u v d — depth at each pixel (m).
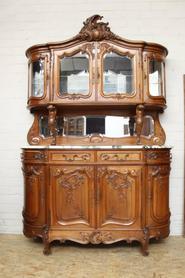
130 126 3.36
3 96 3.58
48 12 3.60
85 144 3.33
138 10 3.57
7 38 3.62
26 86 3.59
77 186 2.88
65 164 2.88
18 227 3.56
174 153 3.51
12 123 3.58
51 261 2.72
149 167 2.90
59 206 2.89
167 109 3.53
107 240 2.85
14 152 3.58
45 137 3.43
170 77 3.54
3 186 3.58
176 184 3.50
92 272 2.50
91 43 3.06
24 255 2.86
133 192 2.87
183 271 2.52
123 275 2.44
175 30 3.56
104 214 2.86
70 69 3.11
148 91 3.08
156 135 3.42
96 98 3.03
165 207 3.01
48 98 3.08
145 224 2.86
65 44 3.07
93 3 3.59
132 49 3.06
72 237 2.86
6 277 2.40
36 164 2.95
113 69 3.09
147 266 2.61
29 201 3.01
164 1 3.57
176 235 3.48
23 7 3.62
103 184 2.87
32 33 3.61
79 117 3.38
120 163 2.86
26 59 3.61
